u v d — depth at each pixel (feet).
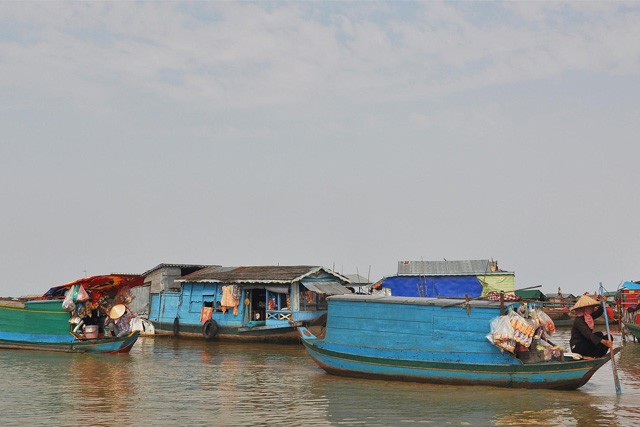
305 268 108.27
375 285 145.18
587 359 53.11
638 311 101.91
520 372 52.80
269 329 102.27
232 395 53.36
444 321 55.57
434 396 51.16
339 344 60.80
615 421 43.32
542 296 147.43
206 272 118.42
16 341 83.25
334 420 44.06
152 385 58.80
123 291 86.28
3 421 43.88
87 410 47.47
